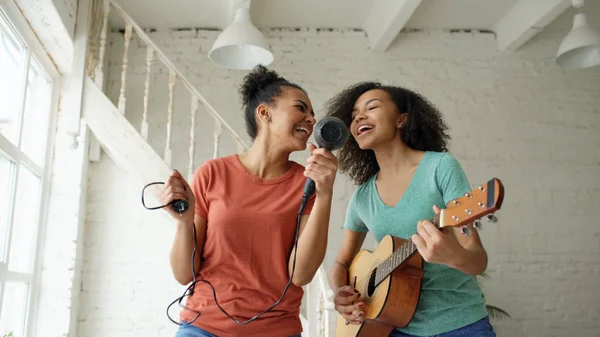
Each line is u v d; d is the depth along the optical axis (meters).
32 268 3.21
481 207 1.23
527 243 4.37
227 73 4.41
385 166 1.89
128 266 3.90
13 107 2.72
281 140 1.50
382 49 4.58
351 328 1.88
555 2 4.00
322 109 4.43
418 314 1.67
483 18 4.62
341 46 4.59
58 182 3.36
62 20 2.91
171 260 1.42
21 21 2.79
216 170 1.51
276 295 1.40
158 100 4.27
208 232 1.44
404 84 4.56
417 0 3.87
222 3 4.17
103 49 3.47
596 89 4.75
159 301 3.88
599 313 4.30
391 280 1.65
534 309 4.26
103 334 3.77
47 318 3.27
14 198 2.75
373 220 1.85
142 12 4.27
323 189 1.30
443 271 1.67
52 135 3.35
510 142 4.54
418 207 1.72
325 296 2.58
